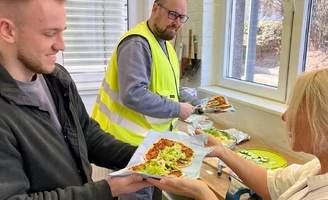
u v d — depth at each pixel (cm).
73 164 90
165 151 110
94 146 112
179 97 191
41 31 75
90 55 254
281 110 176
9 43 75
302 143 86
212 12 240
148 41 157
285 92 190
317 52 174
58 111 94
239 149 172
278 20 194
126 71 149
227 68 245
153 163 99
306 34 178
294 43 181
